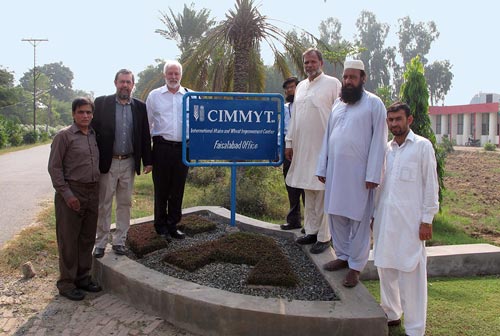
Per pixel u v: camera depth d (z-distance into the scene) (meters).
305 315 3.35
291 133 4.91
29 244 5.99
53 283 4.75
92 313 3.98
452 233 7.39
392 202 3.44
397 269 3.43
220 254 4.52
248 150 5.38
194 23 25.14
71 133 4.12
